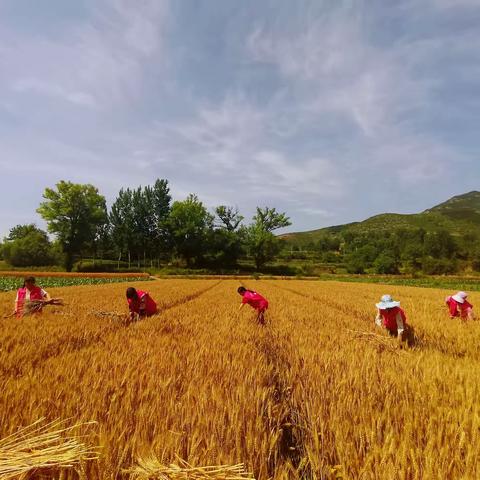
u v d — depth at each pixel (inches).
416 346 320.2
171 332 330.0
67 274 2422.5
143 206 3494.1
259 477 109.6
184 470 91.9
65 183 2832.2
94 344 272.8
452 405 153.1
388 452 111.5
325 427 134.3
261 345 295.7
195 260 3440.0
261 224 3499.0
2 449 94.5
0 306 522.6
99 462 101.4
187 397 153.3
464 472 105.3
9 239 4399.6
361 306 615.2
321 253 5034.5
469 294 1119.6
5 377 181.5
